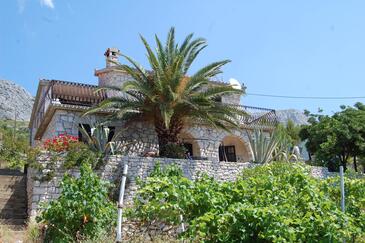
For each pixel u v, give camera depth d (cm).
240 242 446
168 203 480
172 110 1619
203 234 439
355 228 529
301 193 551
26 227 982
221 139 2191
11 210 1312
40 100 2386
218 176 1562
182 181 515
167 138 1730
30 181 1309
